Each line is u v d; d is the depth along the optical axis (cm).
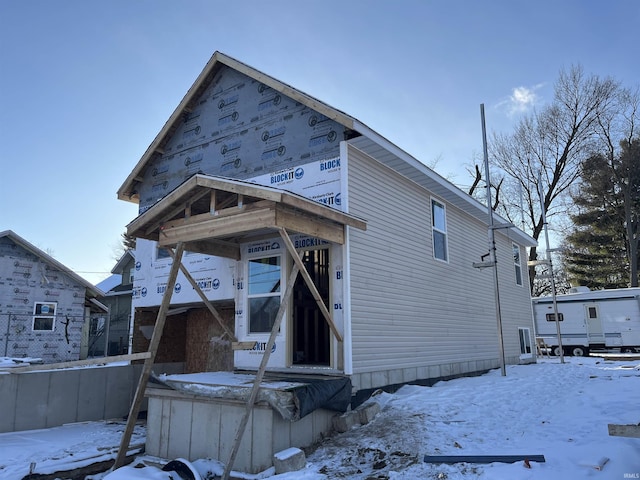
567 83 2908
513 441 607
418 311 1038
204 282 1038
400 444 612
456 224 1299
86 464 687
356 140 873
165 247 792
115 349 2686
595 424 657
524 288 1759
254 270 925
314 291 729
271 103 1014
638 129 3088
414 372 987
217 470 629
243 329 912
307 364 927
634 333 2197
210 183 695
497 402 818
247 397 648
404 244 1022
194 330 1216
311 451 657
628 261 3212
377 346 875
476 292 1352
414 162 999
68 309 1991
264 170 988
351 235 845
